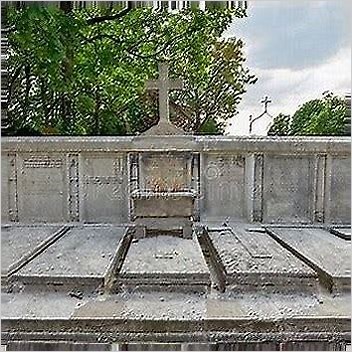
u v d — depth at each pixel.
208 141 2.89
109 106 6.30
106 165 2.93
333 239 2.50
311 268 1.91
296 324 1.54
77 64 5.09
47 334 1.53
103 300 1.70
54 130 5.41
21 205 2.96
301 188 2.94
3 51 3.60
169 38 6.29
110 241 2.42
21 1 3.81
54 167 2.94
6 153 2.91
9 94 4.74
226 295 1.75
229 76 7.04
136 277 1.76
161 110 2.54
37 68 4.57
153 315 1.56
